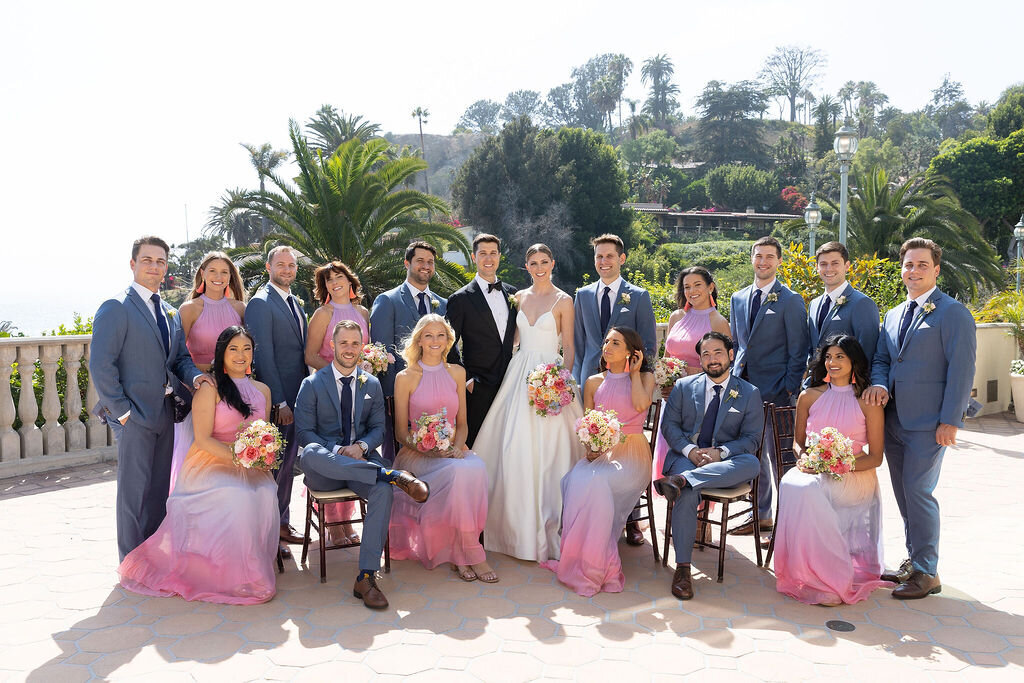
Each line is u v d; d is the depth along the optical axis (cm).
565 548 415
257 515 390
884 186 2066
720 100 9225
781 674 311
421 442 434
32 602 378
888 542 480
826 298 477
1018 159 4212
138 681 301
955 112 11344
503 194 4444
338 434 430
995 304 1035
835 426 419
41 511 525
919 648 335
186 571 388
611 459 446
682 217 6494
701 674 310
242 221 3516
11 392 639
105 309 391
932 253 405
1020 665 318
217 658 321
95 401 660
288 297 471
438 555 437
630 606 385
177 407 420
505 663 319
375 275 1706
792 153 9006
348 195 1647
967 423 898
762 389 491
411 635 347
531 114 13125
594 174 4584
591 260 4509
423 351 457
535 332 489
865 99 12119
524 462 459
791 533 393
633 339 454
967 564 442
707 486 411
